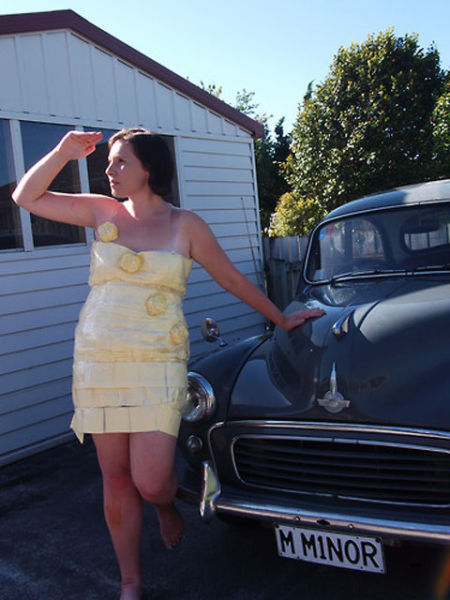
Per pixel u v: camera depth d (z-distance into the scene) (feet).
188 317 22.21
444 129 48.24
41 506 12.95
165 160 7.75
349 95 50.96
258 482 8.76
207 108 23.39
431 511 7.47
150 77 20.84
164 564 10.12
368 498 7.84
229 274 8.43
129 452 7.82
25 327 16.51
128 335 7.26
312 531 7.95
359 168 50.96
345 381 8.16
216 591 9.22
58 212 8.10
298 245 27.45
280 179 95.71
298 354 9.11
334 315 9.53
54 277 17.26
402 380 7.92
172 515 9.00
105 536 11.39
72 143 7.72
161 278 7.45
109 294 7.39
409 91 50.37
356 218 12.39
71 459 15.84
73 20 17.71
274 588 9.17
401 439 7.54
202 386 9.27
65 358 17.49
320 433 8.09
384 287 10.59
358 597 8.73
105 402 7.29
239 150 25.17
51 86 17.46
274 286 27.99
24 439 16.35
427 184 12.67
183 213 8.03
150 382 7.32
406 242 11.53
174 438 7.59
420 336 8.40
